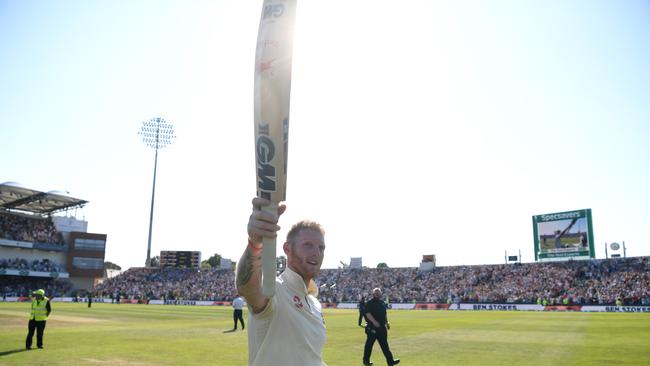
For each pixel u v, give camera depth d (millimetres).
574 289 60969
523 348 18172
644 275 58875
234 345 19000
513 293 64125
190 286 80188
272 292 2531
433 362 14836
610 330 26109
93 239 86125
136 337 21844
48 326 27750
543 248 65438
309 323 3400
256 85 2660
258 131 2617
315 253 3580
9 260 76562
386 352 13562
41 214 87500
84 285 85062
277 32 2650
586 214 62000
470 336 23125
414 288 72375
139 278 85250
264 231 2566
